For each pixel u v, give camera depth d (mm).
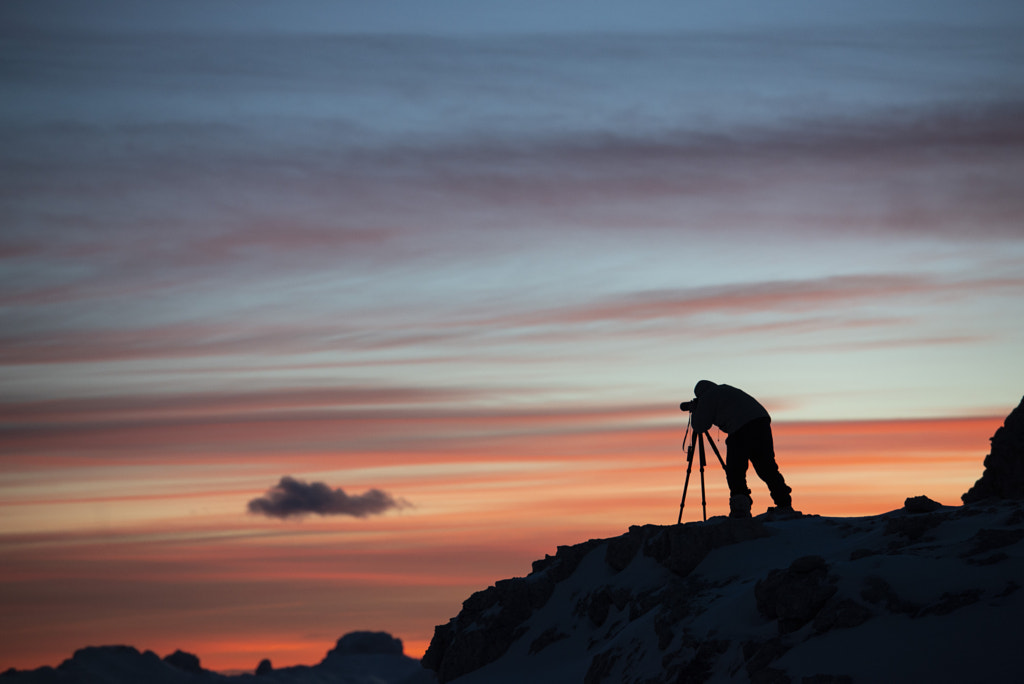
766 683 17219
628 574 26141
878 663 16422
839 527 23547
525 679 25266
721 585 22578
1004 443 22297
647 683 19531
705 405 27016
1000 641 15891
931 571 18453
